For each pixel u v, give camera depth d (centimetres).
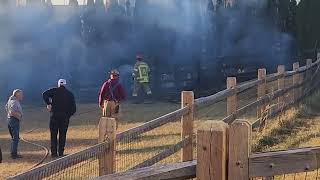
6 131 5041
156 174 1039
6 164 3459
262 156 1025
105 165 1784
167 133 3972
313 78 5847
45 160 3572
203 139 1026
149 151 3216
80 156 1648
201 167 1030
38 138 4550
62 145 3703
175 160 2820
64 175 2330
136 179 1038
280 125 3906
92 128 4959
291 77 4788
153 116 5619
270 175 1029
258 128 3666
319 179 2241
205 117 4903
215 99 2858
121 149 3209
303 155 1030
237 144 1026
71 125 5162
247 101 5062
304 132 3784
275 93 4050
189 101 2517
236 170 1029
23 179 1445
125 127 4784
